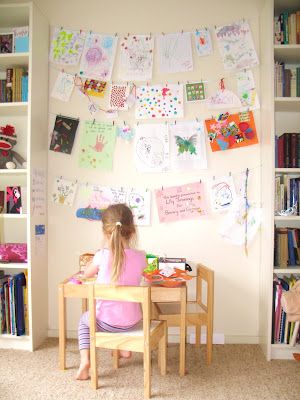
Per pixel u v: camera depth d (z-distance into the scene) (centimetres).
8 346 236
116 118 254
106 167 254
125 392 181
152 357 224
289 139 225
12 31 238
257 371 205
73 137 255
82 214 256
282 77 227
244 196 247
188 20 250
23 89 240
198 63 249
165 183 253
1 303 236
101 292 175
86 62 254
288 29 224
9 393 180
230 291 251
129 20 253
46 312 257
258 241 247
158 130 251
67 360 218
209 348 212
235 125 246
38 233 242
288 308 200
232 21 247
